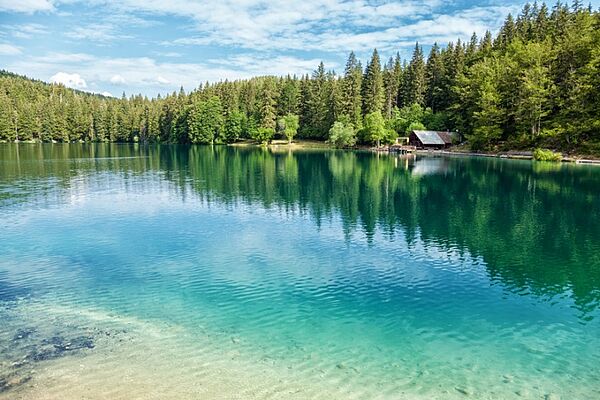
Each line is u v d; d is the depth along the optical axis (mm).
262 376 11453
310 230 28062
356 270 20625
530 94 79375
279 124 131625
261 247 24281
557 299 17469
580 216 32469
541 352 13211
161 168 66250
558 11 111125
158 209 34500
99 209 34406
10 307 15992
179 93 159250
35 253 22969
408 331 14500
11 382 10961
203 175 57250
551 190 44125
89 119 161500
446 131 113125
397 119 120938
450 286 18734
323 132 128125
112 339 13445
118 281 18922
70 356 12320
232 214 32844
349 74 122062
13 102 157750
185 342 13336
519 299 17422
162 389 10742
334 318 15438
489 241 25703
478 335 14312
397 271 20531
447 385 11266
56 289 17953
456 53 119438
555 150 76312
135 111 166750
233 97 143875
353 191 44062
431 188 46000
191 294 17516
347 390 10883
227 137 142000
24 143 146875
